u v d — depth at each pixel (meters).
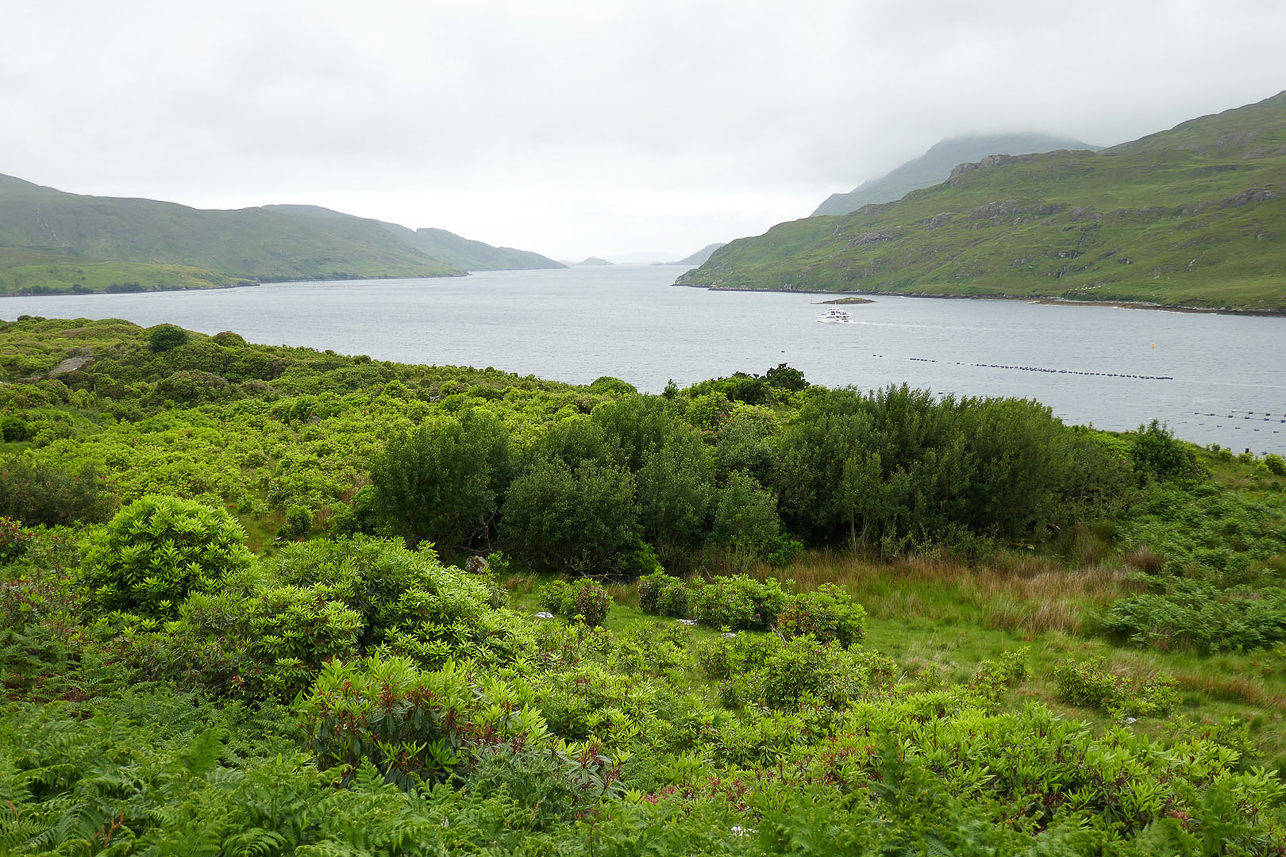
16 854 3.13
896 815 4.14
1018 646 11.82
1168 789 4.31
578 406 35.97
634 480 19.17
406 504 17.58
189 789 3.87
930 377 85.06
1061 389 76.44
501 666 8.06
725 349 113.81
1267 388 76.56
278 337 128.12
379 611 8.27
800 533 20.52
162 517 9.81
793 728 7.55
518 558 18.20
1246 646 11.27
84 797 3.75
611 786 5.10
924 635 12.66
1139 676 9.80
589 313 194.62
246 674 6.77
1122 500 22.03
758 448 22.17
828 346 117.56
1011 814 4.17
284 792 3.88
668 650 10.77
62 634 7.64
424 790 4.37
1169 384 79.38
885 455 20.28
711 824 4.24
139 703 5.89
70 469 22.53
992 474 19.19
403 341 122.94
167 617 8.81
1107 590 14.53
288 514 18.78
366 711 4.87
